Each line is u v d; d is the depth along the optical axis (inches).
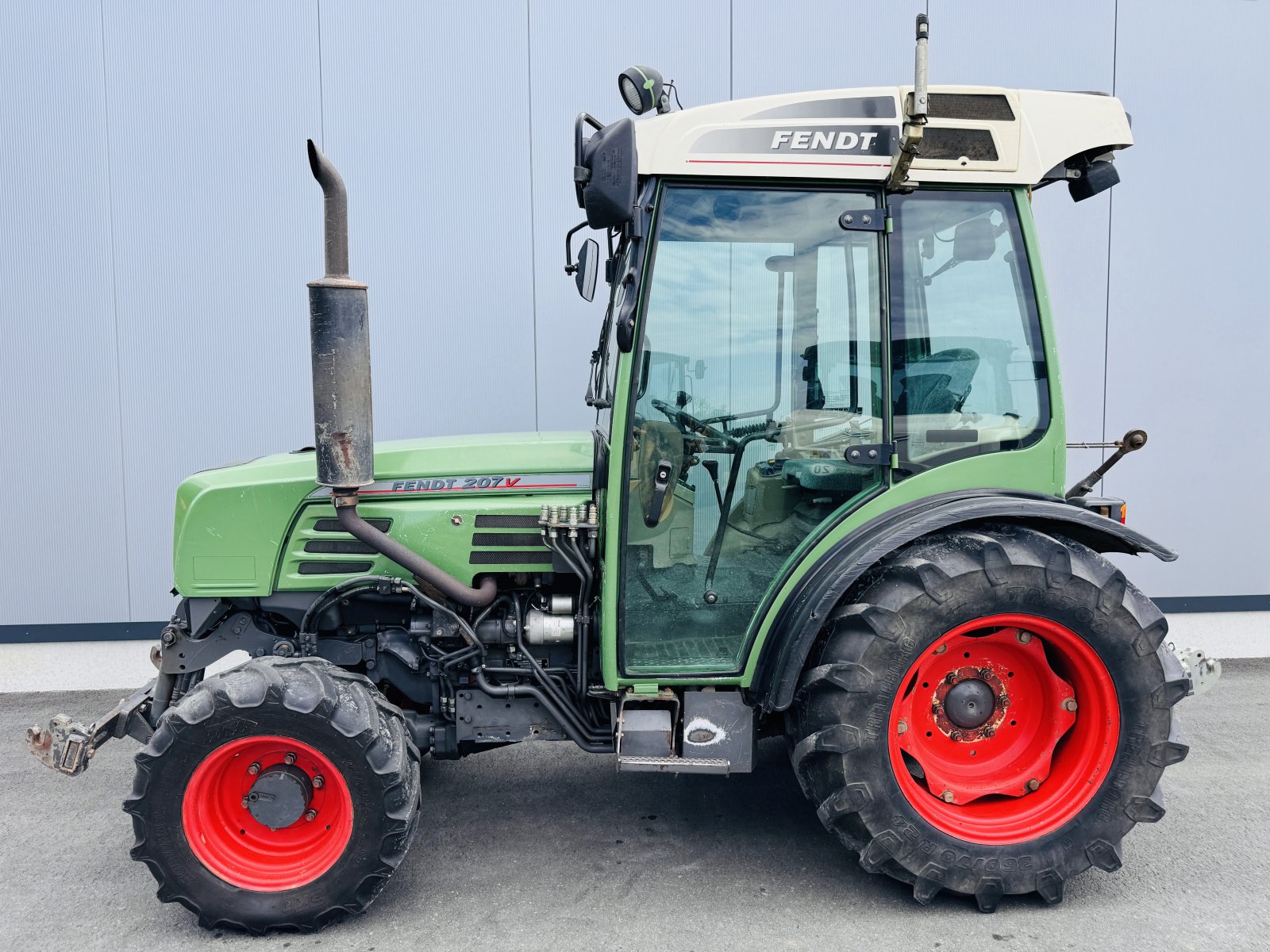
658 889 97.1
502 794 122.0
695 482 96.3
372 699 92.2
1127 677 90.9
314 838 92.3
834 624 91.0
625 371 92.6
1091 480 116.3
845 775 88.7
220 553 104.0
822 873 100.7
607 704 104.3
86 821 115.1
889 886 97.7
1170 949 85.7
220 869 89.0
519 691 102.0
